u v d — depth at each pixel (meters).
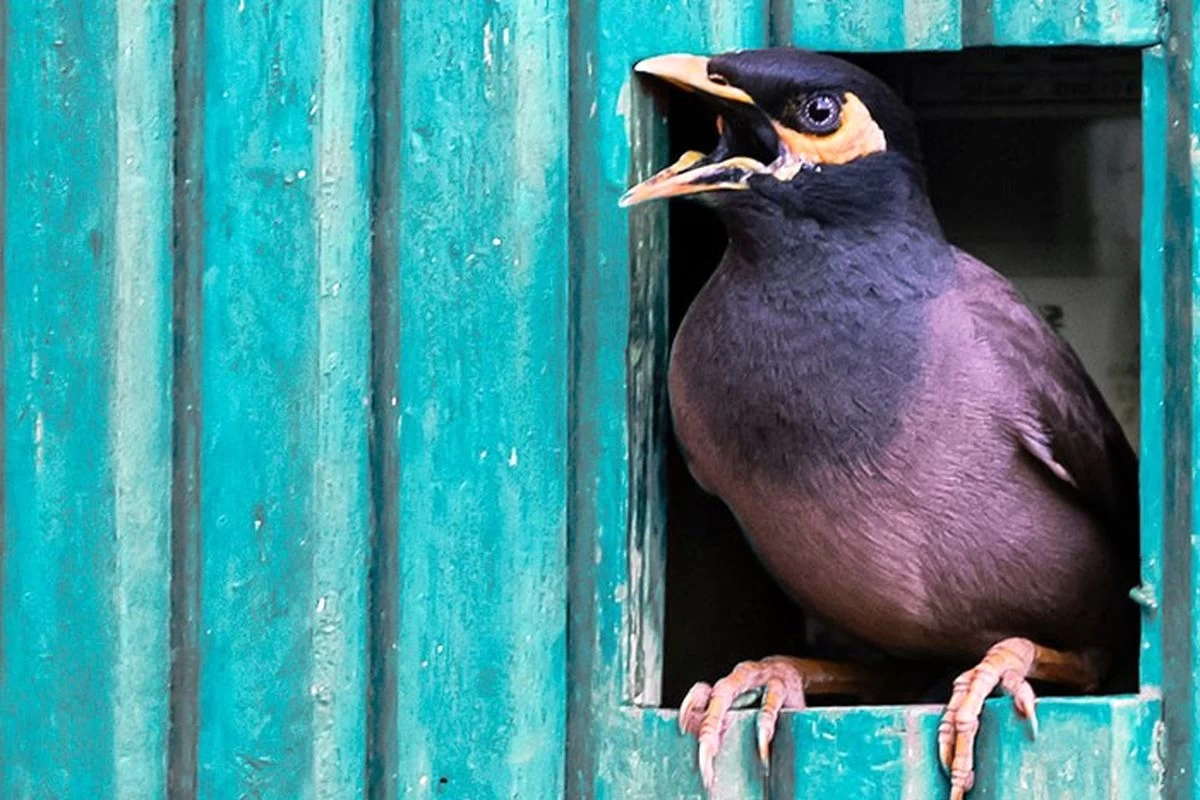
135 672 3.81
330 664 3.79
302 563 3.79
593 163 3.83
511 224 3.83
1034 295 4.58
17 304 3.87
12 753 3.84
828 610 4.03
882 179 3.82
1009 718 3.68
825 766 3.69
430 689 3.80
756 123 3.77
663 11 3.84
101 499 3.82
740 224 3.81
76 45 3.86
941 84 4.46
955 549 3.86
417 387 3.81
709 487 3.98
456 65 3.84
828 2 3.84
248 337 3.82
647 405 3.91
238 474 3.81
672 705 4.29
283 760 3.78
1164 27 3.77
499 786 3.79
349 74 3.83
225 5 3.84
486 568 3.81
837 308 3.80
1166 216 3.75
